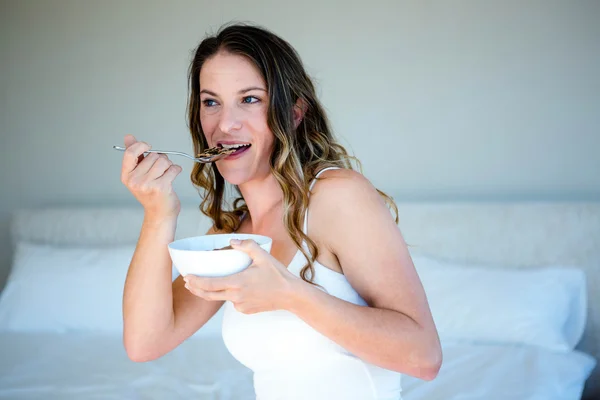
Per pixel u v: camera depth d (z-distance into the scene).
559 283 2.27
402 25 2.69
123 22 2.98
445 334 2.24
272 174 1.16
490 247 2.48
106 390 1.92
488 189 2.66
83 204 3.12
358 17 2.72
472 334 2.21
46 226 2.97
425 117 2.70
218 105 1.12
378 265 0.99
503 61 2.60
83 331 2.51
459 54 2.64
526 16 2.57
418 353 0.93
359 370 1.07
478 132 2.65
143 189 1.01
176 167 1.04
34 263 2.69
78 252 2.72
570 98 2.55
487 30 2.61
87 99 3.06
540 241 2.44
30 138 3.14
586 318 2.37
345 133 2.77
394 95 2.72
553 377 1.92
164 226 1.08
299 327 1.05
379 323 0.92
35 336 2.45
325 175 1.07
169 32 2.93
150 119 3.00
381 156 2.75
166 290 1.12
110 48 3.01
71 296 2.54
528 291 2.25
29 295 2.57
